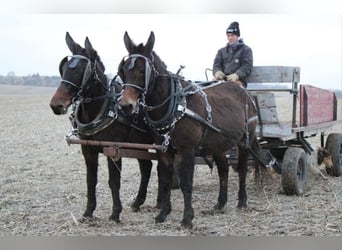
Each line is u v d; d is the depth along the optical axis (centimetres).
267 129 833
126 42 606
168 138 609
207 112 656
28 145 1639
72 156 1378
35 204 791
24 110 3862
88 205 680
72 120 668
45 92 8944
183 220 639
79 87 622
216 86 750
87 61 628
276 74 854
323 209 737
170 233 620
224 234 617
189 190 632
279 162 925
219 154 718
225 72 866
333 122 1123
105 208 767
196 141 635
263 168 813
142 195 752
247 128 762
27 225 664
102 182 995
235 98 755
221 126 680
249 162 867
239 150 773
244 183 764
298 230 632
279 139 859
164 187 676
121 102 580
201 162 848
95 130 637
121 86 675
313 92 943
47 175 1069
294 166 816
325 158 1009
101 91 644
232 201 816
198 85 720
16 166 1193
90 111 649
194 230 629
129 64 587
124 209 762
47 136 1938
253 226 653
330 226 646
